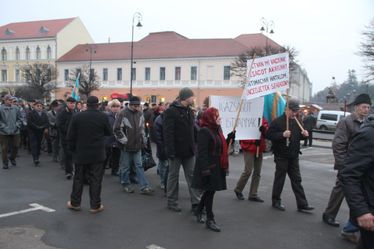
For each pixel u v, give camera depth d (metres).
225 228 5.81
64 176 9.68
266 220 6.27
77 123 6.40
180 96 6.68
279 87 7.14
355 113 5.70
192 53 62.97
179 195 7.93
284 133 6.60
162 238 5.32
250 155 7.41
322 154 17.59
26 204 6.94
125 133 7.91
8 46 77.19
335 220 6.28
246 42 65.12
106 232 5.52
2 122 10.58
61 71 71.62
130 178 9.10
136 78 66.06
